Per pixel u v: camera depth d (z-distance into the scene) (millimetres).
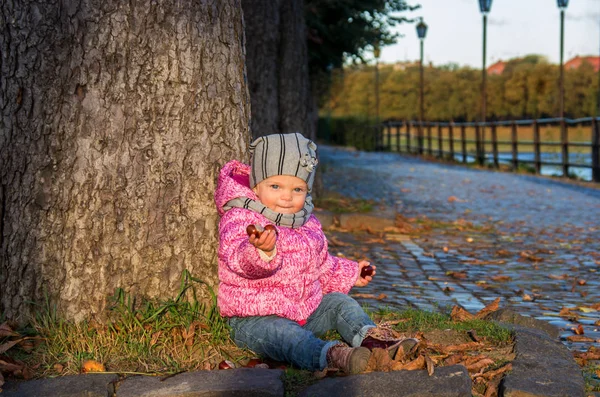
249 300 3096
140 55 3287
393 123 30953
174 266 3357
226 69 3477
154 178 3322
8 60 3252
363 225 8578
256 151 3174
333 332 3539
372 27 17797
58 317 3250
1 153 3262
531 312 4910
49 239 3256
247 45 9812
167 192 3342
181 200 3361
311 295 3227
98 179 3260
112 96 3270
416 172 18375
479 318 4152
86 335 3152
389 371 2852
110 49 3262
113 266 3283
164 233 3338
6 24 3252
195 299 3381
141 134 3299
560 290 5719
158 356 3076
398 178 16219
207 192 3410
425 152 26969
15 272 3260
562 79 18656
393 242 7812
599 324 4539
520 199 12703
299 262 3129
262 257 2877
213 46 3434
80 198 3254
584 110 55062
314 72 19469
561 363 3133
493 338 3518
